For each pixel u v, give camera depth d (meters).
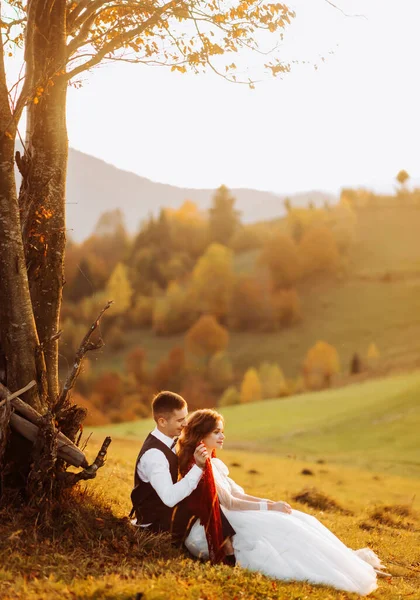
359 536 9.95
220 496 6.21
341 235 182.62
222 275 161.88
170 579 4.98
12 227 6.30
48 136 6.90
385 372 100.06
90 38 7.55
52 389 6.67
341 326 148.62
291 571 5.80
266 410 62.34
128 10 7.76
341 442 43.06
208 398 127.44
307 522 6.30
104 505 6.61
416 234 188.50
